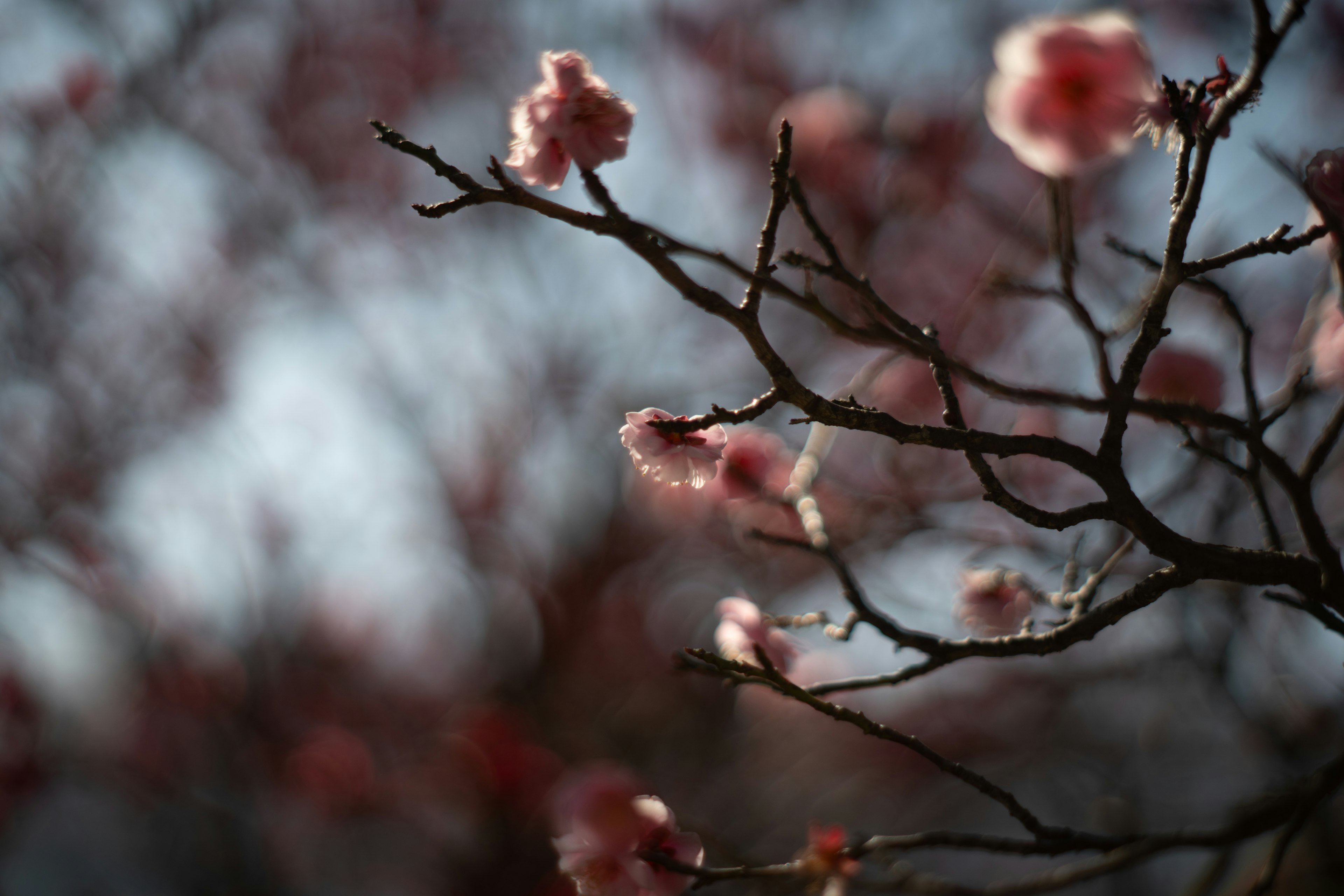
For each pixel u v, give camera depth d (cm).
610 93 149
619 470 751
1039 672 492
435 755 757
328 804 729
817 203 493
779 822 682
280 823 729
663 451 161
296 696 759
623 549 741
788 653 223
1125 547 184
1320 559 139
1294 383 180
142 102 638
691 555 693
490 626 807
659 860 177
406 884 759
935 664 160
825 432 257
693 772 705
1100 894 431
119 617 636
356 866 758
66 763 633
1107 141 143
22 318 631
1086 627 145
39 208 618
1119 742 505
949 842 179
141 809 656
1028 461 397
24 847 659
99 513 653
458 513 812
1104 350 148
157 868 665
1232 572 133
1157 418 145
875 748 685
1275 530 166
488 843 717
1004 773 627
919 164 468
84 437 652
